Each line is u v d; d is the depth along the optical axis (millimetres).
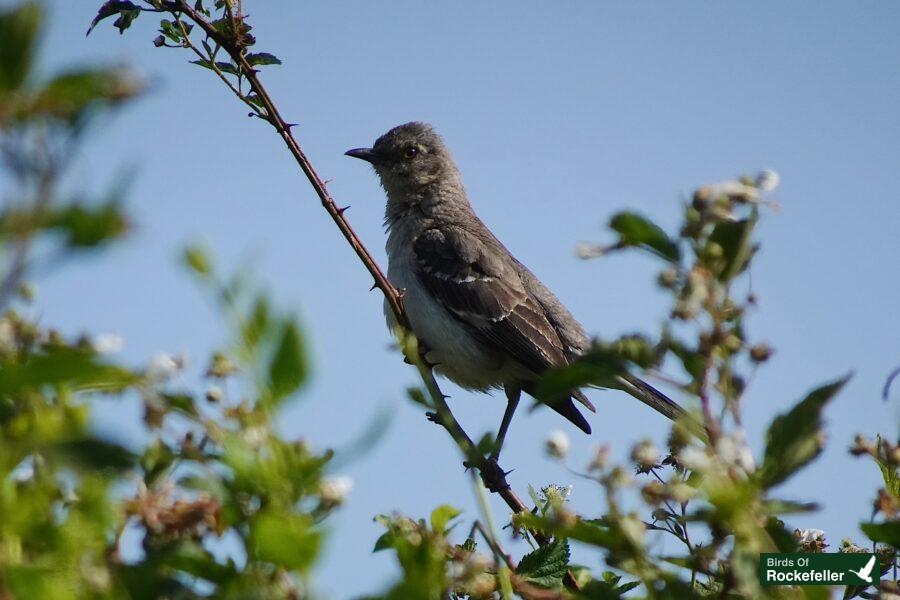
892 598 4852
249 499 3279
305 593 3068
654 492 4113
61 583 2951
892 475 4918
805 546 5734
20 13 2477
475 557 4184
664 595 4105
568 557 5336
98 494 3115
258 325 3156
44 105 2408
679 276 4098
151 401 3217
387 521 4129
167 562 3289
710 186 4102
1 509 3031
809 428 3984
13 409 3199
